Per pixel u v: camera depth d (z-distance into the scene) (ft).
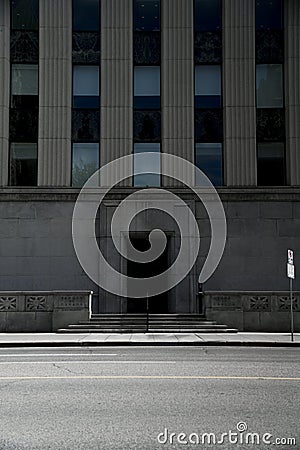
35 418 27.30
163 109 104.83
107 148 103.96
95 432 24.81
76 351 61.93
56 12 105.60
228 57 105.40
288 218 102.47
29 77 105.50
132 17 105.91
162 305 103.76
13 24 105.70
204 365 47.42
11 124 104.63
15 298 88.22
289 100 104.37
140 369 44.60
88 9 106.32
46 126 104.12
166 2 105.60
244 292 88.12
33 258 101.76
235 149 104.12
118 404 30.37
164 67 105.29
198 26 106.32
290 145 103.55
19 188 101.91
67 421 26.68
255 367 46.19
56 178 103.24
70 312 88.07
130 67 105.40
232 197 102.53
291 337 74.90
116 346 68.74
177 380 38.58
